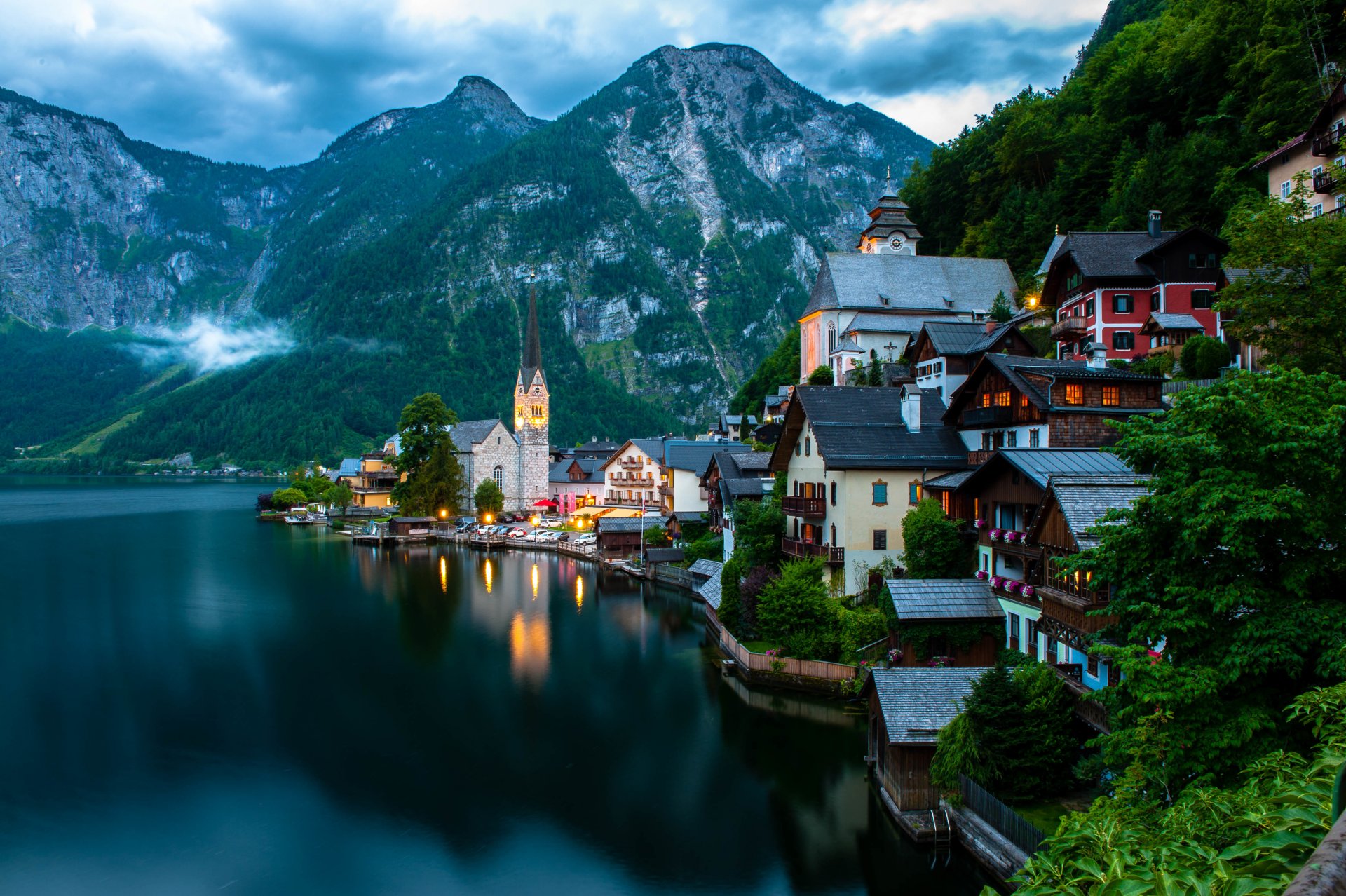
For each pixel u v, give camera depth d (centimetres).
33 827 3756
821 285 11862
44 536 13888
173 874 3397
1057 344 7338
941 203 14525
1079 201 10631
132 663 6178
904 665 4353
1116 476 3781
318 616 7719
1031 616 3975
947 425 5806
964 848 3147
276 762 4422
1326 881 334
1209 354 5619
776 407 11825
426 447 15275
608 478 15112
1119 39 12138
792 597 5347
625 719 4953
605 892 3247
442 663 6159
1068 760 3188
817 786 3944
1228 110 8606
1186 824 1262
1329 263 3894
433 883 3328
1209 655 1969
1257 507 1845
